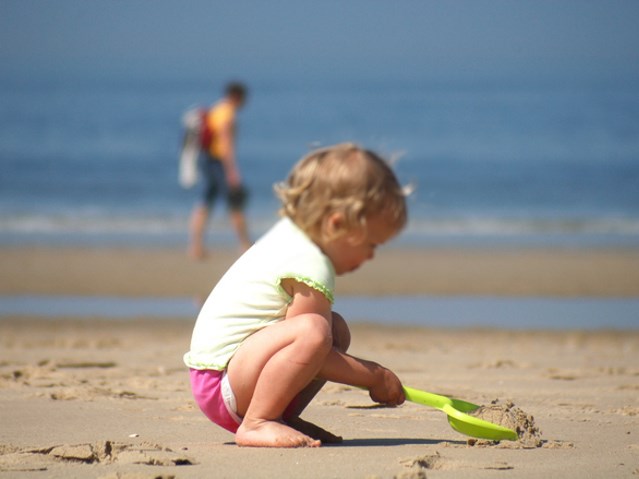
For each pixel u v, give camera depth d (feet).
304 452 20.54
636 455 20.97
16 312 58.34
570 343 48.67
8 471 18.83
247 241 79.66
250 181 155.94
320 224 20.74
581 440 22.90
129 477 18.01
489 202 132.26
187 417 25.86
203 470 18.89
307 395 21.89
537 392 31.30
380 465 19.44
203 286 68.90
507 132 260.62
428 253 85.76
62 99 517.55
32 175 164.14
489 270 76.07
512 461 20.15
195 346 21.91
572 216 117.80
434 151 211.00
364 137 245.04
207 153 78.43
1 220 111.75
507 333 51.90
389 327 53.83
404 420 25.71
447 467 19.52
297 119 313.53
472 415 22.98
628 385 32.89
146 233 101.24
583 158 195.42
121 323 54.80
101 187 147.95
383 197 20.61
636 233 101.96
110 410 26.91
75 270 75.05
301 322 20.58
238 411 21.48
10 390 30.58
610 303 62.75
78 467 19.21
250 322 21.18
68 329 52.65
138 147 220.64
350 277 72.74
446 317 57.47
